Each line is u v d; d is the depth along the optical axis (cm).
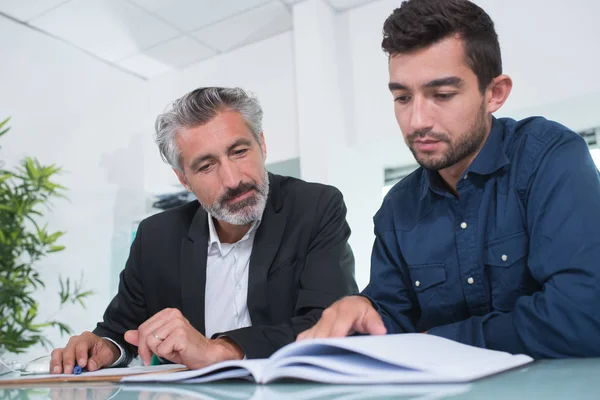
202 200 138
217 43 400
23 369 139
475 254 102
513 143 101
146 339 85
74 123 383
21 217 307
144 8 348
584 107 297
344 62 364
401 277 112
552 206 86
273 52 392
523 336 75
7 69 346
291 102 378
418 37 87
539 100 294
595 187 86
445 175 106
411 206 112
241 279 143
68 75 384
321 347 57
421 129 90
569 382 45
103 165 399
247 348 89
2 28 347
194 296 138
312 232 138
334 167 346
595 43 281
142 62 422
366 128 350
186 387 58
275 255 135
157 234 148
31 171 312
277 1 357
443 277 105
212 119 132
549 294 77
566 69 288
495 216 100
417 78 88
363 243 362
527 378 49
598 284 76
